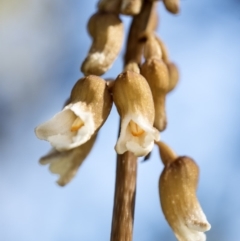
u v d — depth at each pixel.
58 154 0.19
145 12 0.18
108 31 0.18
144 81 0.17
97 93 0.17
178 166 0.18
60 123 0.17
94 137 0.19
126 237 0.17
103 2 0.18
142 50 0.18
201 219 0.17
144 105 0.17
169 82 0.18
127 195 0.17
